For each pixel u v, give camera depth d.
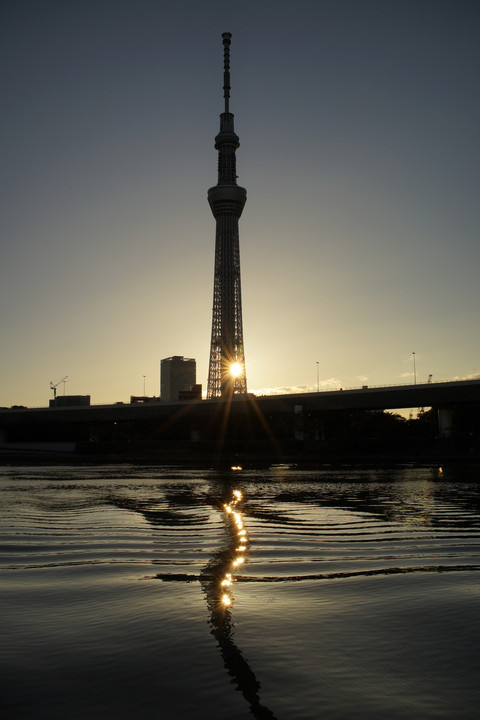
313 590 17.92
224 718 9.91
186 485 68.06
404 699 10.56
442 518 35.88
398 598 16.92
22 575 20.19
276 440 156.75
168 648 12.98
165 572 20.61
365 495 52.97
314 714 10.04
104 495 54.59
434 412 186.25
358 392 158.00
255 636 13.71
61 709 10.22
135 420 193.12
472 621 14.74
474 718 9.91
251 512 39.78
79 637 13.70
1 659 12.36
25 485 69.56
